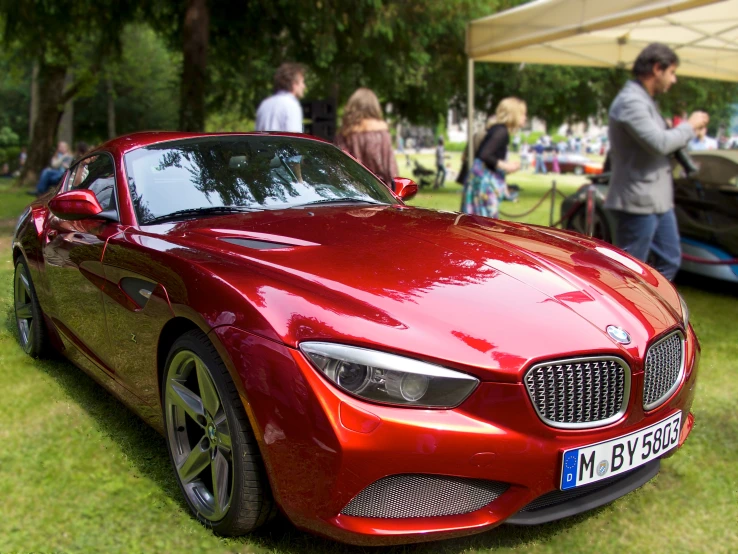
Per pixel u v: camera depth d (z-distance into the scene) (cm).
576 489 211
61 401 338
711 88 2116
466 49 867
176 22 1448
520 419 193
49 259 344
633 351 210
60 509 242
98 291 288
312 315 198
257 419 197
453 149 5653
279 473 196
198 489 236
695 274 622
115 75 2291
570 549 221
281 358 194
